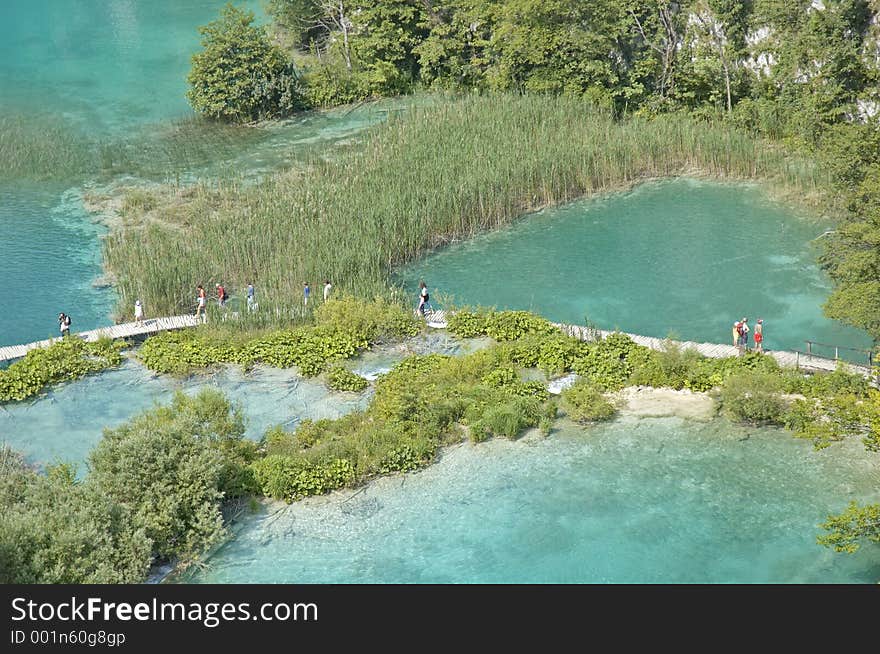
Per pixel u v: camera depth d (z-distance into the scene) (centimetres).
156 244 6284
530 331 5244
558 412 4562
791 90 7750
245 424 4559
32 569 3241
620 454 4216
